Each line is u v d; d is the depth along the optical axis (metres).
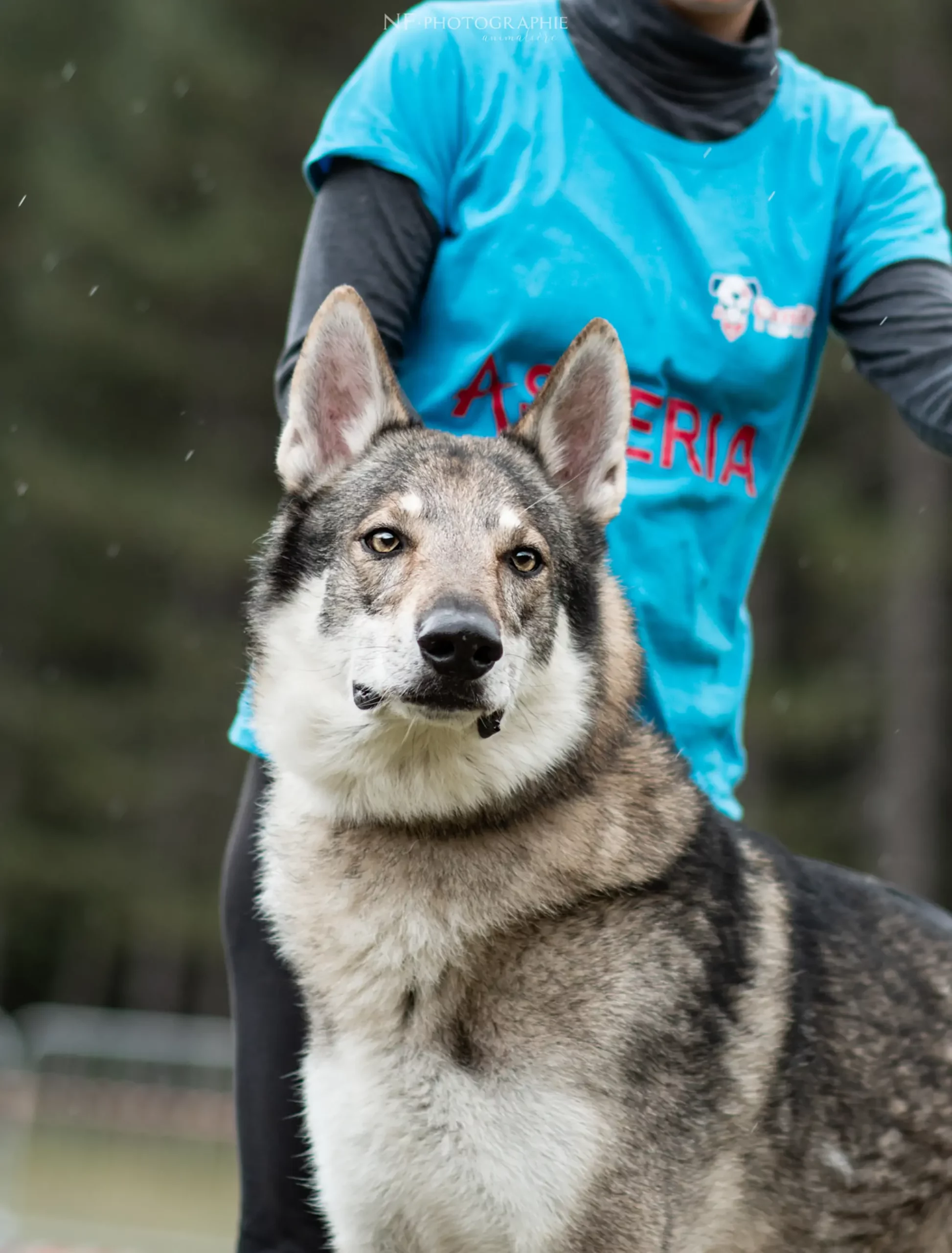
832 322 5.81
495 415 5.59
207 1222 12.85
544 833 4.92
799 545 27.64
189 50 31.19
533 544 5.10
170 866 31.55
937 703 26.62
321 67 32.31
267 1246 5.32
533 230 5.40
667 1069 4.75
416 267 5.44
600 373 5.31
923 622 26.45
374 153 5.36
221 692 31.12
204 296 31.88
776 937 5.10
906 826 26.20
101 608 32.75
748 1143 4.94
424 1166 4.73
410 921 4.82
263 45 31.92
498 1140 4.64
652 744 5.29
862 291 5.59
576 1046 4.68
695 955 4.86
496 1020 4.72
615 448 5.30
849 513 27.56
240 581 32.88
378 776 4.97
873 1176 5.04
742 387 5.54
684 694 5.55
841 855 28.75
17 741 31.86
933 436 5.36
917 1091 5.06
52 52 35.53
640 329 5.45
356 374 5.39
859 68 25.69
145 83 32.12
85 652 34.19
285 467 5.37
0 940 33.28
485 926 4.80
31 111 35.50
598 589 5.33
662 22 5.41
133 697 32.34
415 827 4.99
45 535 32.47
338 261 5.39
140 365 32.06
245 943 5.39
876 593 27.34
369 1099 4.77
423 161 5.42
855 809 28.69
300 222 31.12
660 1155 4.71
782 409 5.69
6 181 35.31
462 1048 4.72
